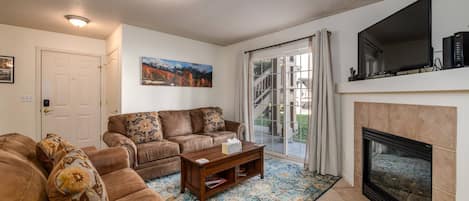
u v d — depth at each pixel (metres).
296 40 3.40
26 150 1.51
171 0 2.58
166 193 2.42
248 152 2.62
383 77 2.11
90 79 4.18
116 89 3.63
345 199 2.31
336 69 2.99
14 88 3.51
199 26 3.51
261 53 4.00
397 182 2.08
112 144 2.67
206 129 3.86
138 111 3.58
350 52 2.86
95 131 4.24
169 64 3.94
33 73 3.66
